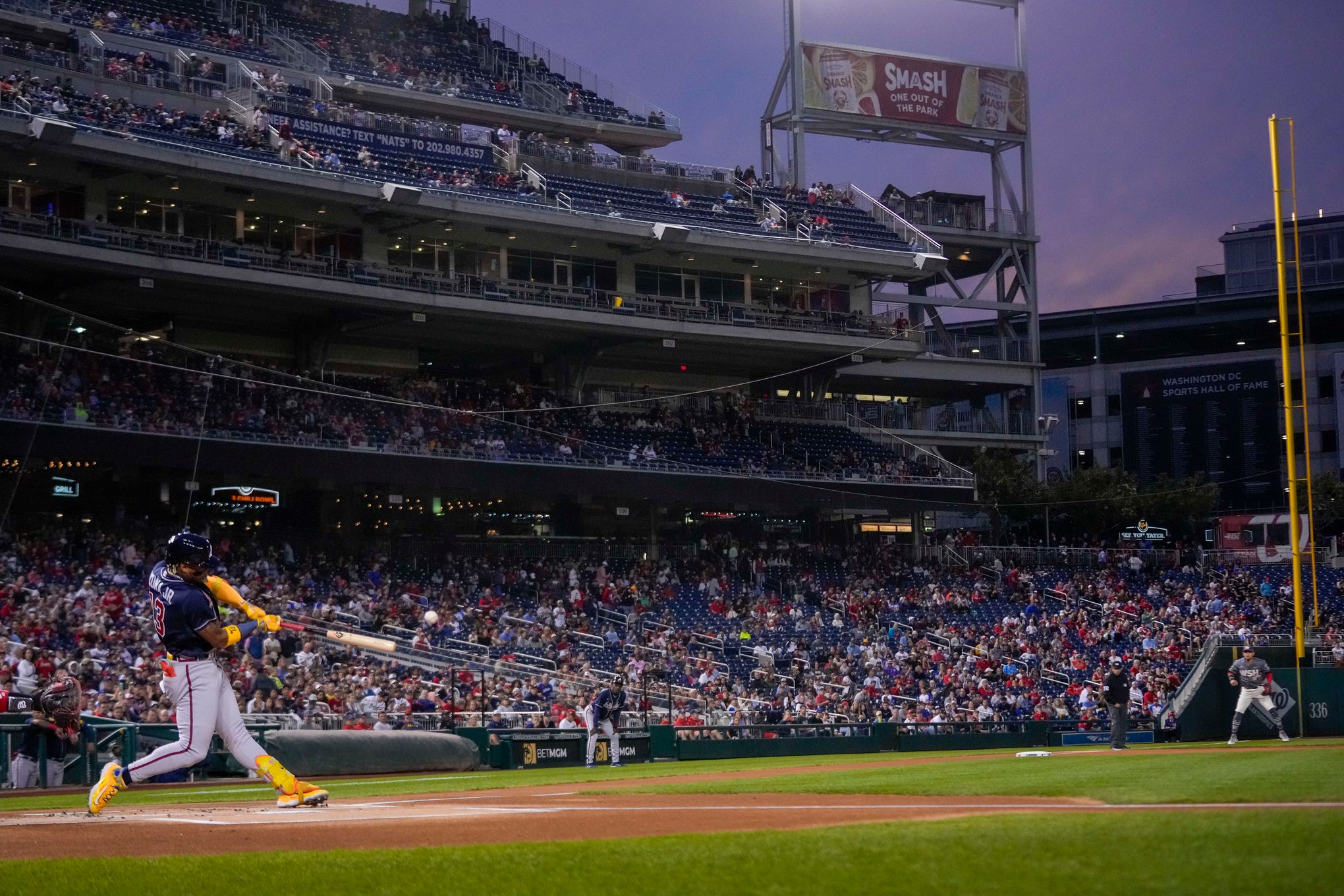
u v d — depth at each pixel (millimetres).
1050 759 21203
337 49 59312
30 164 43281
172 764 10305
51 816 10227
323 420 47688
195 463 43719
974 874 5766
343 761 24109
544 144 57031
